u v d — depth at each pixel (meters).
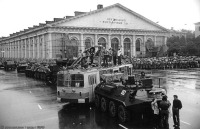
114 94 11.81
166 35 63.47
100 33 54.22
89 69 14.43
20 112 13.73
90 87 14.04
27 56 65.56
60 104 15.56
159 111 10.24
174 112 9.97
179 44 53.41
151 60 43.06
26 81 29.97
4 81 30.36
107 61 17.89
